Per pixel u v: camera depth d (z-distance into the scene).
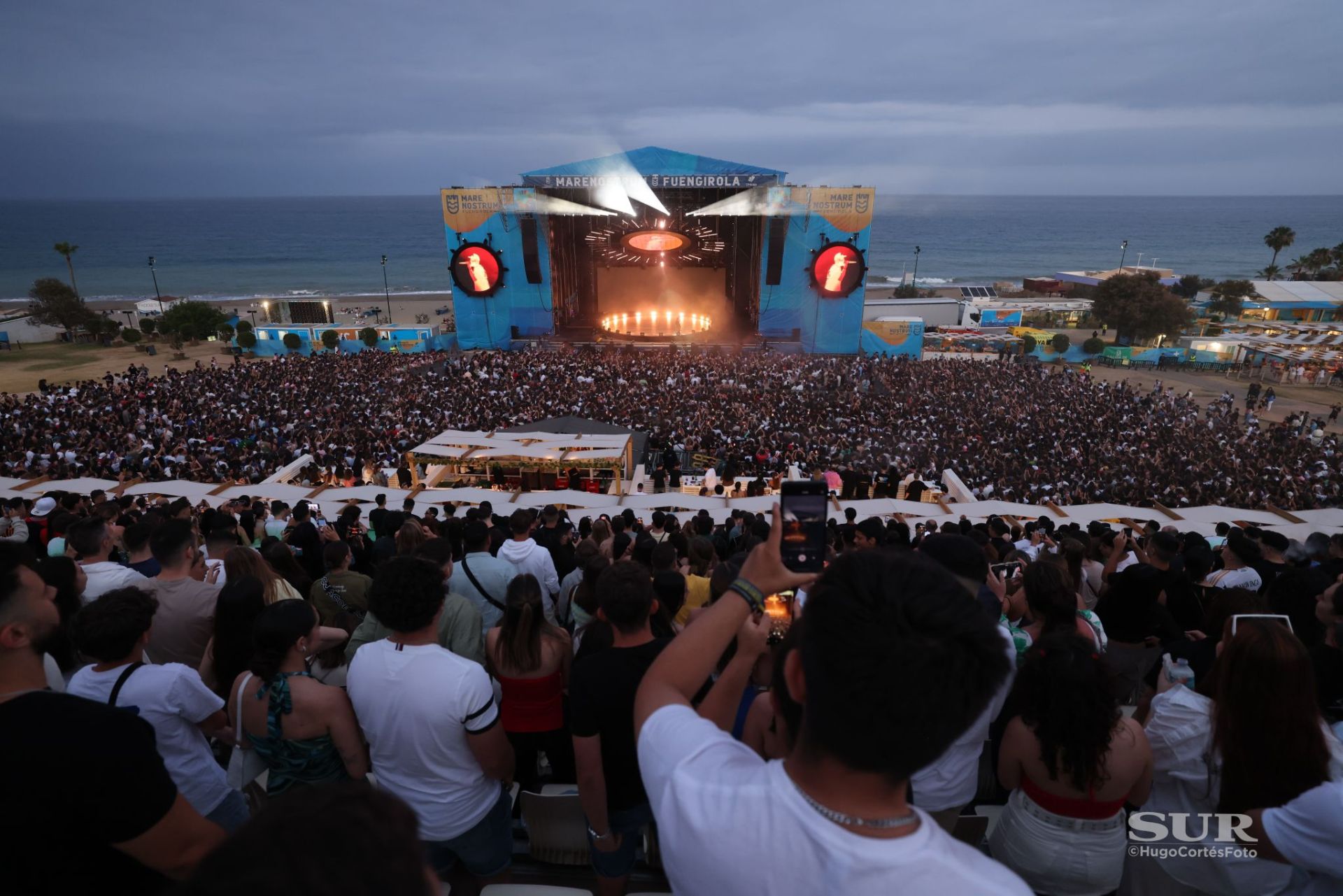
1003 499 20.12
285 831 0.78
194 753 2.88
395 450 23.72
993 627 1.08
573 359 39.88
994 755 3.67
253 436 25.84
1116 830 2.49
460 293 47.47
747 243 48.66
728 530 10.44
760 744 2.38
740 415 28.38
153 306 69.69
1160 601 5.56
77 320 60.38
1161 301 53.72
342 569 5.23
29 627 1.97
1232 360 52.50
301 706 2.78
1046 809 2.52
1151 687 4.20
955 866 1.04
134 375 37.31
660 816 1.24
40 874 1.66
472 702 2.67
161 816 1.73
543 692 3.46
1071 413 31.33
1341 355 46.56
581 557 6.43
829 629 1.05
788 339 47.78
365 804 0.87
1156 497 20.55
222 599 3.46
